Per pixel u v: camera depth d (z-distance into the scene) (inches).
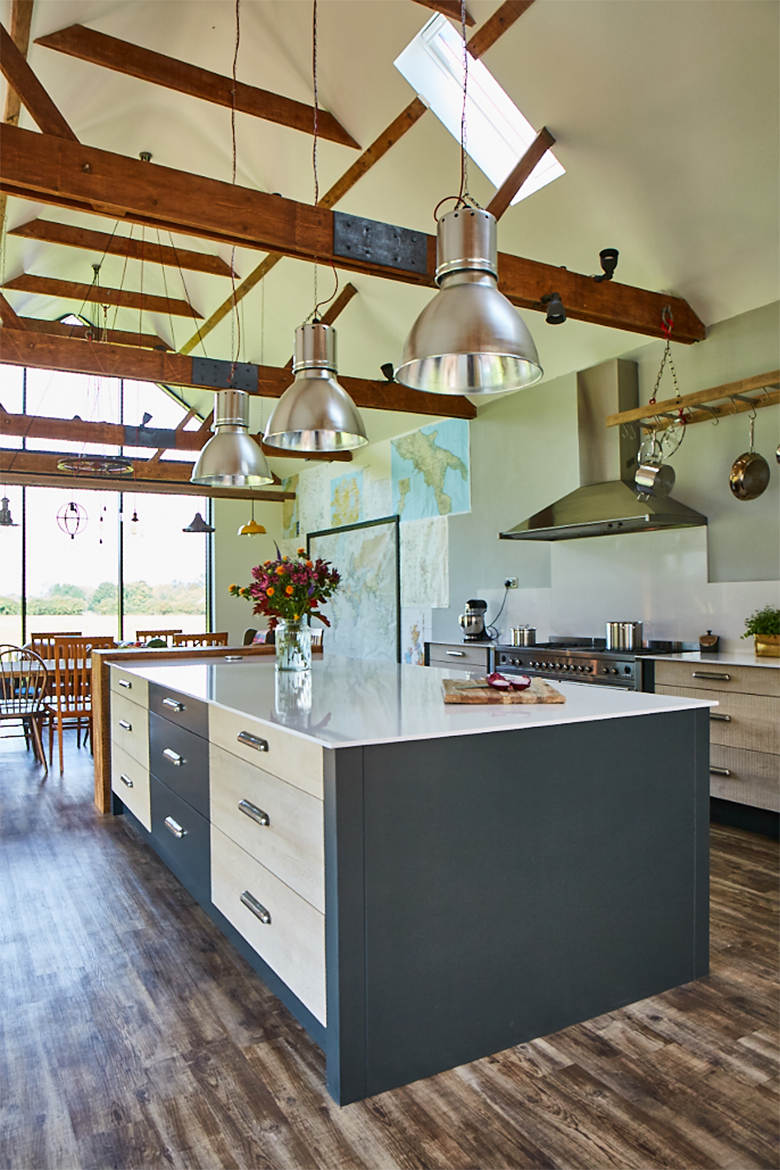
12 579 381.4
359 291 251.9
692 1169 58.4
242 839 88.5
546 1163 59.1
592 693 97.0
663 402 173.3
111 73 197.5
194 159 243.4
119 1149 61.3
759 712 141.8
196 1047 76.0
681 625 187.3
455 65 177.8
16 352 210.7
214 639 253.1
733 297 173.5
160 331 373.4
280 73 193.6
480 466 263.0
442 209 201.3
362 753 67.4
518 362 84.9
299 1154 60.4
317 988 70.3
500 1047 74.6
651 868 85.3
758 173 147.8
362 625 340.5
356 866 66.9
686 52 135.9
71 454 343.3
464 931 72.7
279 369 241.1
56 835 145.9
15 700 213.0
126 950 97.9
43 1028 79.8
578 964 79.9
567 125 159.8
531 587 238.7
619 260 183.8
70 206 120.3
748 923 104.3
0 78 164.9
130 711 142.6
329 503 374.3
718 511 178.9
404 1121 64.3
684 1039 76.4
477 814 73.5
